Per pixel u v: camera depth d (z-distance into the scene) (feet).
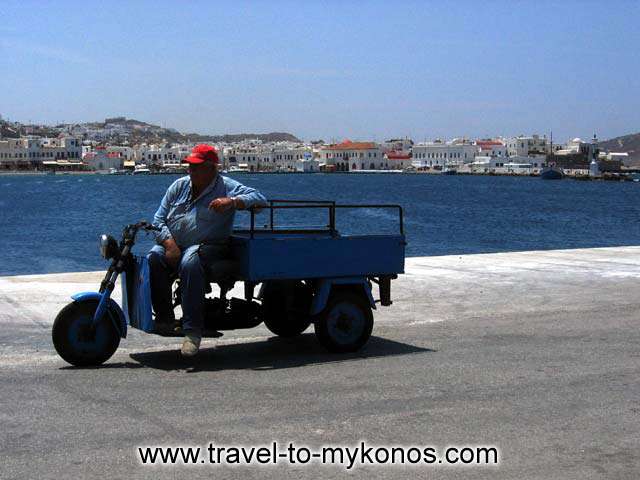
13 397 19.61
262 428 17.40
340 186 535.19
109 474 14.69
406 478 14.75
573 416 18.43
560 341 27.22
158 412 18.45
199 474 14.79
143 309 22.81
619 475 14.93
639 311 33.73
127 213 236.43
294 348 26.12
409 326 30.27
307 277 24.32
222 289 24.20
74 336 22.98
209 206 23.22
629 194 446.60
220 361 24.00
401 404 19.26
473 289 39.65
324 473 14.96
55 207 268.21
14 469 14.87
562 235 173.88
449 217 232.73
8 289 37.04
